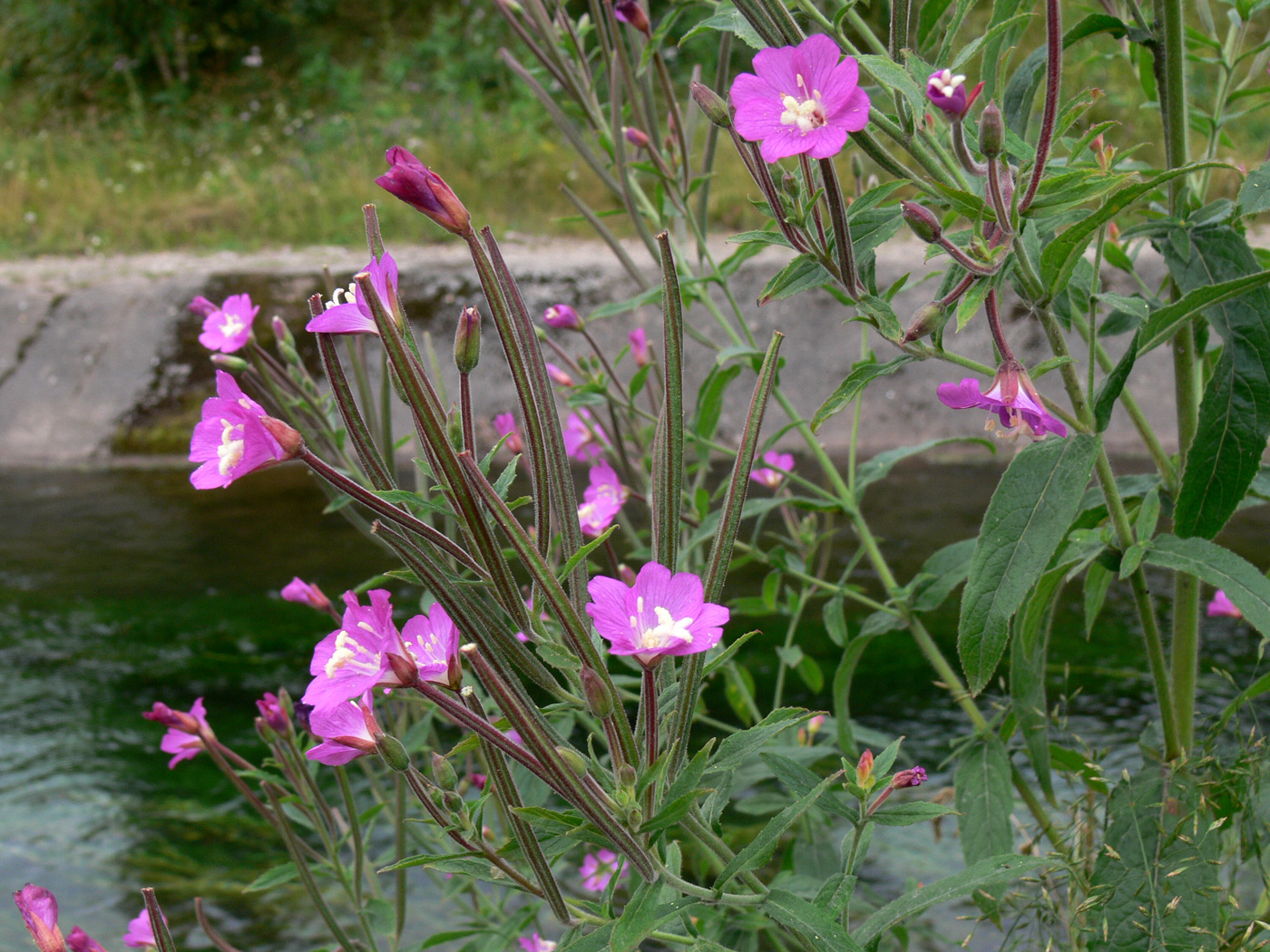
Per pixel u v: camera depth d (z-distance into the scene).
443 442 0.24
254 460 0.25
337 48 3.37
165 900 0.57
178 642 0.94
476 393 1.56
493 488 0.26
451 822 0.28
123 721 0.79
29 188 2.46
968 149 0.33
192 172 2.70
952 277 0.33
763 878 0.55
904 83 0.29
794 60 0.28
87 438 1.63
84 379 1.67
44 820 0.65
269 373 0.45
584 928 0.31
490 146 2.48
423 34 3.32
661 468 0.27
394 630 0.26
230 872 0.60
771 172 0.31
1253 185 0.36
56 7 3.30
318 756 0.28
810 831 0.47
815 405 1.46
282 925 0.55
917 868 0.56
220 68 3.34
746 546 0.48
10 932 0.54
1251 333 0.35
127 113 3.12
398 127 2.72
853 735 0.51
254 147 2.79
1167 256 0.36
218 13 3.37
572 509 0.28
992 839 0.40
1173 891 0.36
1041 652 0.41
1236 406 0.35
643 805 0.26
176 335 1.67
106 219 2.33
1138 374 1.36
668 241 0.27
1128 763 0.60
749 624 0.90
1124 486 0.40
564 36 0.52
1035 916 0.42
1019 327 1.31
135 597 1.06
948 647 0.83
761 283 1.54
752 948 0.39
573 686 0.28
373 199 2.29
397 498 0.25
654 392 0.54
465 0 3.29
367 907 0.43
